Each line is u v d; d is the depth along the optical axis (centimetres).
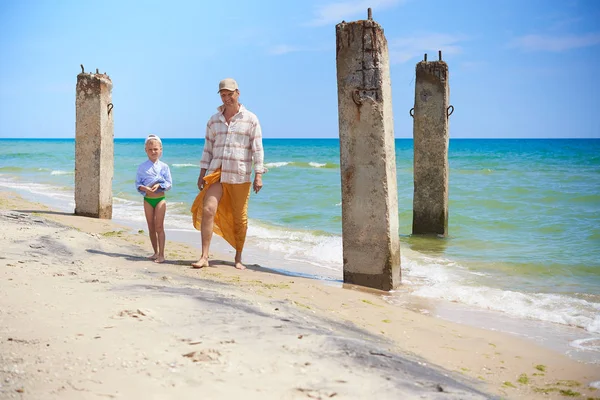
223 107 670
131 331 362
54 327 363
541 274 771
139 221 1159
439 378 349
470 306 603
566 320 555
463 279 738
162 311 414
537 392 371
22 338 339
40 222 875
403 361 369
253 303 477
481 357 437
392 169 668
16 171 3002
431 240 1066
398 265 684
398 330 484
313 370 320
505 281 731
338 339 379
